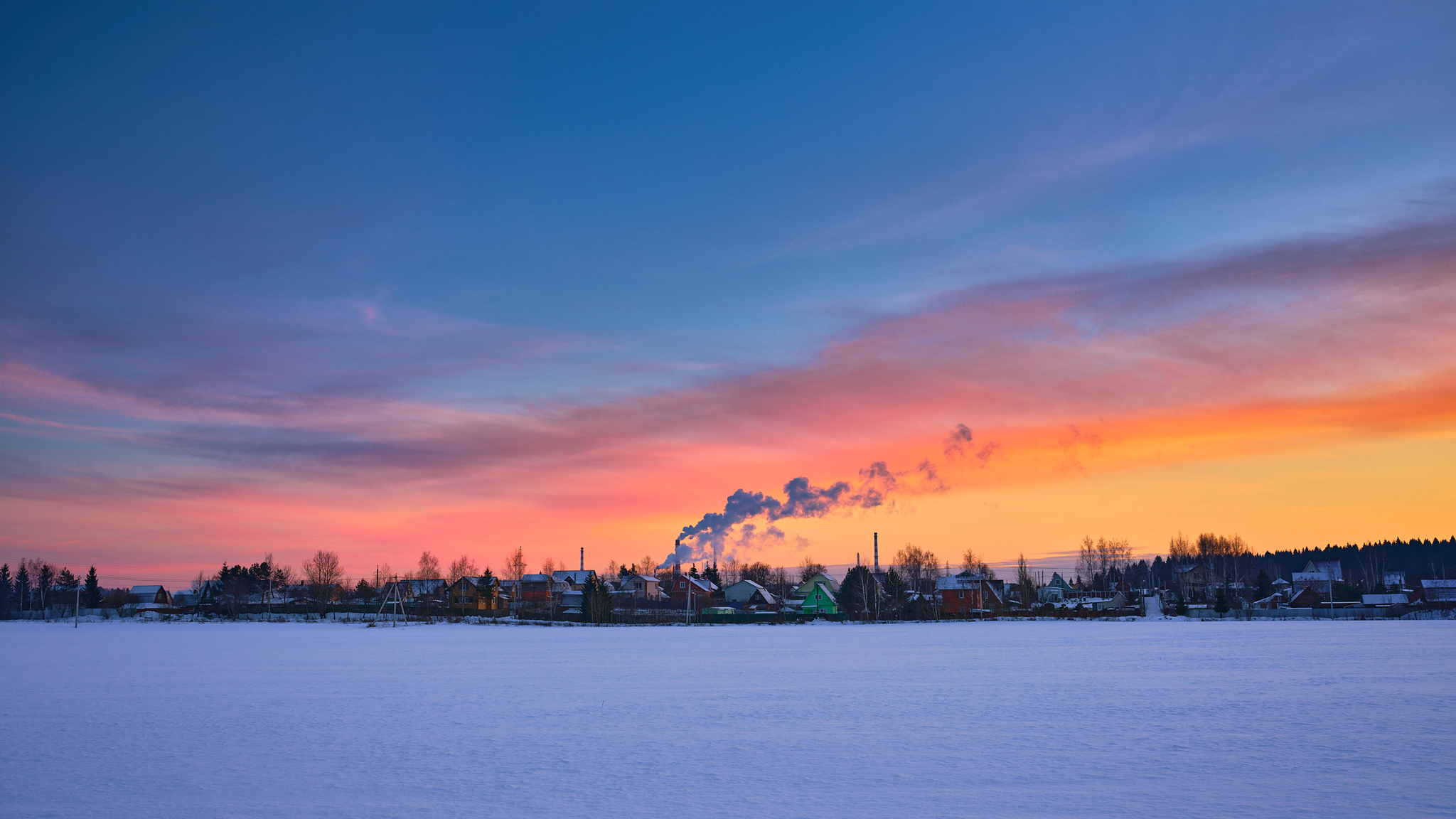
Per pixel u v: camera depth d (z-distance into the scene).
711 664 62.38
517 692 45.47
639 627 135.50
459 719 36.22
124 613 187.25
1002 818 20.50
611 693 44.69
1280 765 26.06
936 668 57.38
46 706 40.88
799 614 157.12
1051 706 38.72
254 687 48.44
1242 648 73.81
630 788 23.67
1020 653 70.50
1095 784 23.80
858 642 90.62
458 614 163.38
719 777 24.97
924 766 26.28
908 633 110.25
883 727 33.53
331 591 198.25
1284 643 80.31
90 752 29.22
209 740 31.39
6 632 123.94
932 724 34.12
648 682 50.16
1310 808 21.31
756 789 23.52
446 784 24.27
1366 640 84.88
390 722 35.38
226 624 149.25
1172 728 32.69
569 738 31.48
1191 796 22.44
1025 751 28.34
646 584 195.88
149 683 50.62
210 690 46.78
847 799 22.39
